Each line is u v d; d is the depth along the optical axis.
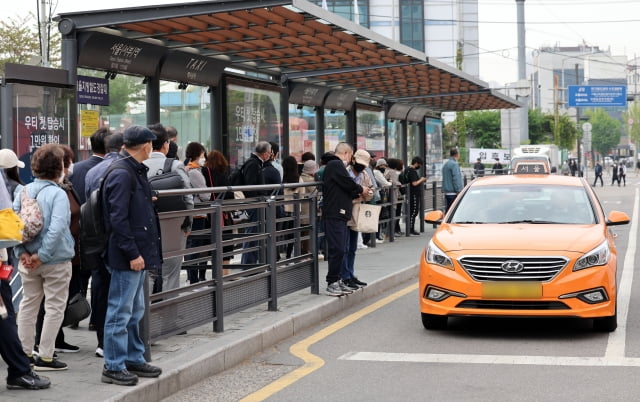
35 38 28.58
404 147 27.28
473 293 8.41
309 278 10.56
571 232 8.91
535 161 40.12
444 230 9.35
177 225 7.50
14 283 7.89
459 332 8.99
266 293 9.30
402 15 73.81
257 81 17.22
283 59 16.47
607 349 7.96
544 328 9.15
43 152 6.64
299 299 10.28
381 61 17.45
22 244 6.56
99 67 12.57
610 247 8.83
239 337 7.95
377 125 24.47
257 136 17.34
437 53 74.12
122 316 6.22
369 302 11.12
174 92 15.01
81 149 12.45
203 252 8.69
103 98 12.69
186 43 13.89
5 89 10.32
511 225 9.36
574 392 6.40
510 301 8.37
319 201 11.80
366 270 13.10
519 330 9.07
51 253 6.56
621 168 57.06
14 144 10.32
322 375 7.17
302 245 10.99
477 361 7.57
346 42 15.07
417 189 19.89
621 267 14.48
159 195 6.81
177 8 11.51
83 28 11.82
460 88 23.55
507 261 8.40
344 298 10.59
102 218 6.20
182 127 15.25
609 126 156.25
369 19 73.25
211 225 8.20
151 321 6.99
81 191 7.87
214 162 11.03
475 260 8.51
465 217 9.81
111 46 12.52
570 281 8.30
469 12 86.69
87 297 10.20
